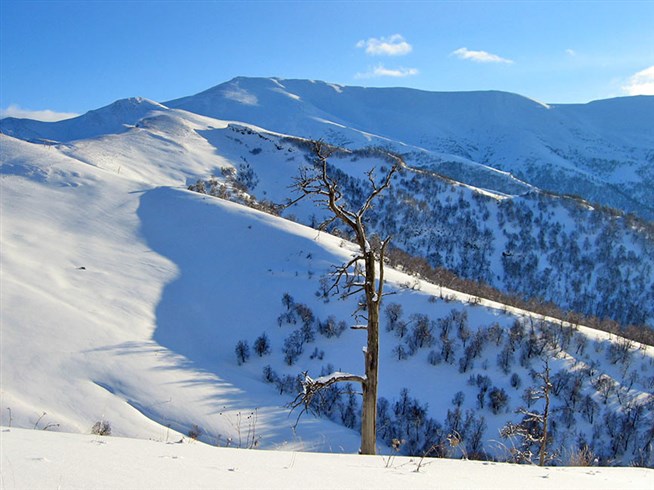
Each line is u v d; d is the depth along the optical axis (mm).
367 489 4598
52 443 5543
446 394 66312
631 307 134750
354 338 76562
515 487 5391
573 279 143875
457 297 83562
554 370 68500
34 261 86625
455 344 74188
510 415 61531
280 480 4676
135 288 87125
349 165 183000
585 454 11461
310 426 49469
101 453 5180
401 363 72375
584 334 76312
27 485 3660
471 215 163375
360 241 10445
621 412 61719
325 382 9930
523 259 148625
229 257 101375
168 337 74938
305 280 90688
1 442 5301
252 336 79250
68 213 110062
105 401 52281
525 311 84375
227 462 5512
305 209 149625
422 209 162625
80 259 93188
